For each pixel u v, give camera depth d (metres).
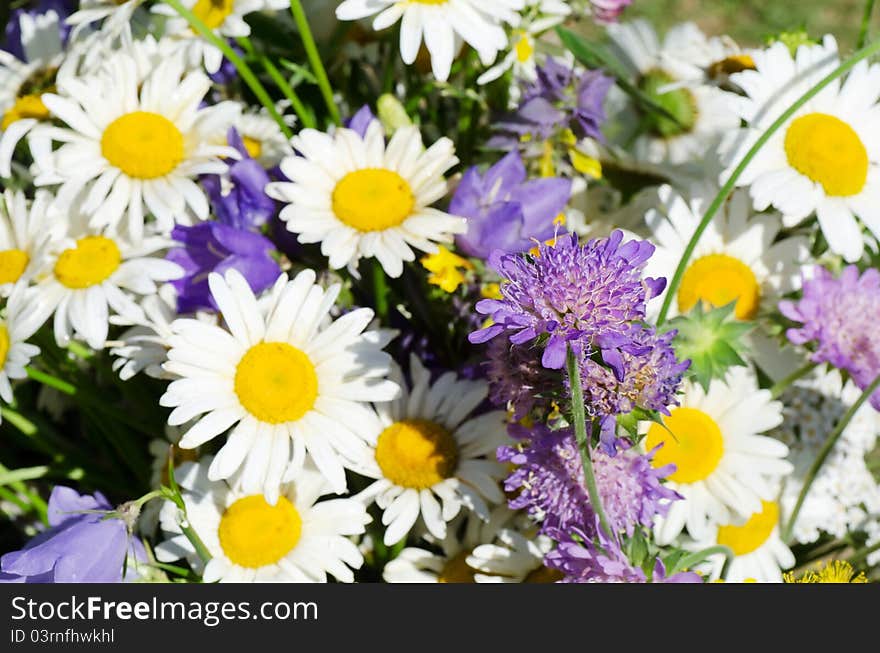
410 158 0.61
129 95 0.62
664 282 0.56
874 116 0.63
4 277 0.62
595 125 0.63
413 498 0.60
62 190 0.61
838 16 1.30
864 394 0.60
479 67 0.65
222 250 0.62
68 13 0.71
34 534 0.66
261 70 0.68
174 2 0.61
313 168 0.61
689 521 0.61
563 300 0.55
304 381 0.59
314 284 0.62
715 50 0.69
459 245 0.61
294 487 0.61
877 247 0.65
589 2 0.67
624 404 0.56
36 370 0.64
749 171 0.62
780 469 0.61
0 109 0.65
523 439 0.58
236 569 0.60
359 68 0.69
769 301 0.64
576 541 0.58
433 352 0.63
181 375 0.60
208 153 0.61
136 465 0.65
